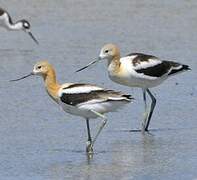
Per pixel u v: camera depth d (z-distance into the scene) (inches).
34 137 581.3
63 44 915.4
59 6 1099.3
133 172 501.4
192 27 989.8
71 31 976.3
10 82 751.7
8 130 598.9
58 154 542.6
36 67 551.8
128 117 641.6
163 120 636.7
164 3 1117.1
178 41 919.7
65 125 614.2
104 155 541.0
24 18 1058.1
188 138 585.0
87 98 537.6
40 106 666.2
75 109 542.3
